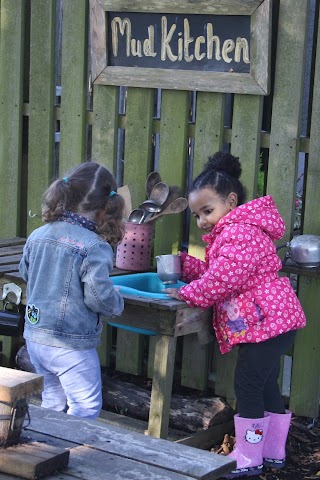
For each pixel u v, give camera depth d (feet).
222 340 12.46
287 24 13.32
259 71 13.43
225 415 13.79
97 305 10.93
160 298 12.22
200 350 14.93
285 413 12.79
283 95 13.52
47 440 7.50
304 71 13.48
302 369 14.19
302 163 23.61
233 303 12.14
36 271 11.33
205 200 12.42
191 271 13.14
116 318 12.66
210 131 14.20
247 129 13.83
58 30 18.88
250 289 12.05
